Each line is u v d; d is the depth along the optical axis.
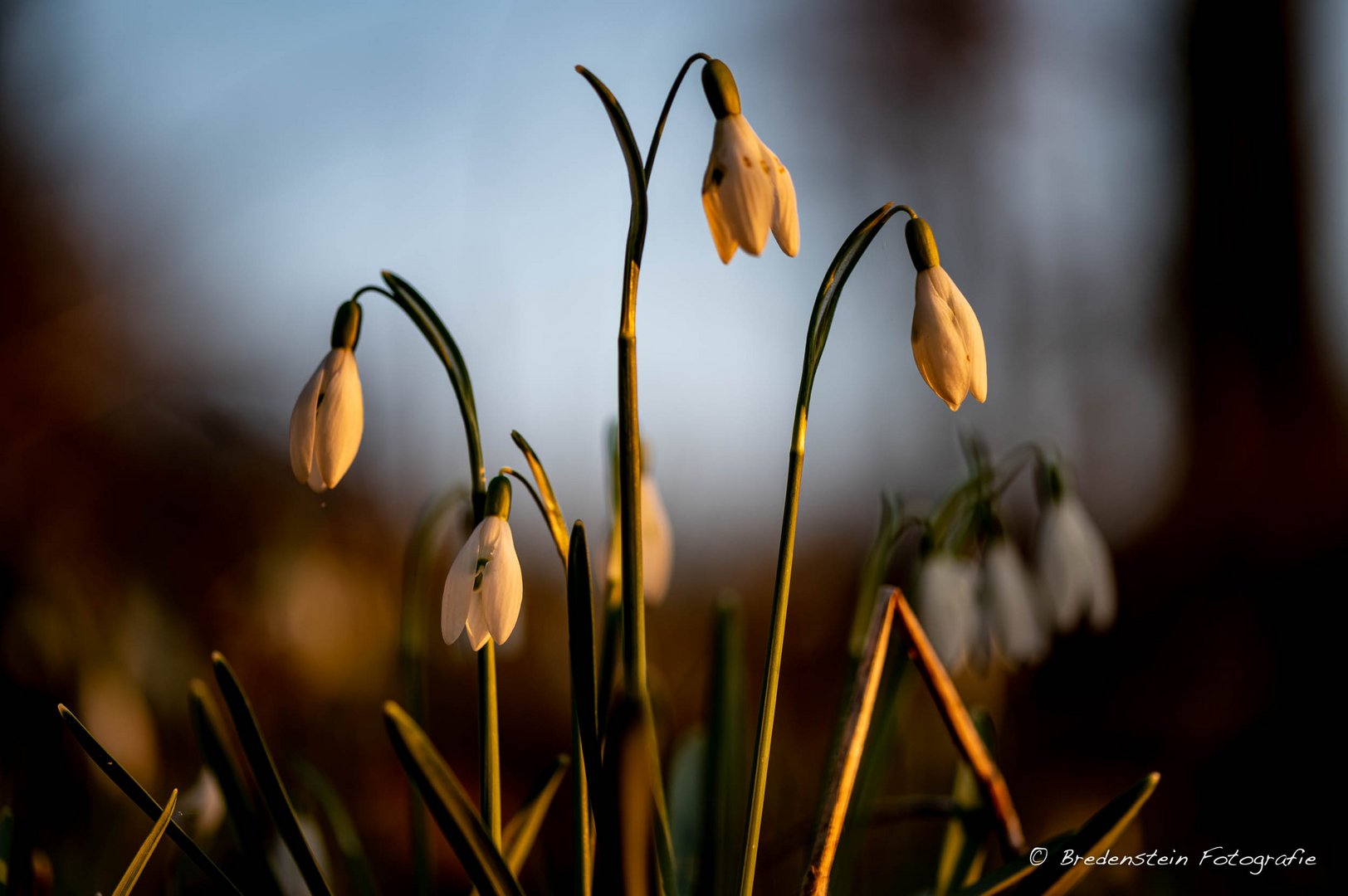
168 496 3.93
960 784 1.98
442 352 1.24
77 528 3.62
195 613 3.75
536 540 5.75
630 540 1.01
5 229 4.68
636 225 1.05
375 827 3.32
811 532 7.32
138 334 4.87
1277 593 5.24
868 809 1.89
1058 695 5.20
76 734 1.16
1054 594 2.26
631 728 0.93
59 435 4.01
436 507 1.80
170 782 2.90
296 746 3.62
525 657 4.90
